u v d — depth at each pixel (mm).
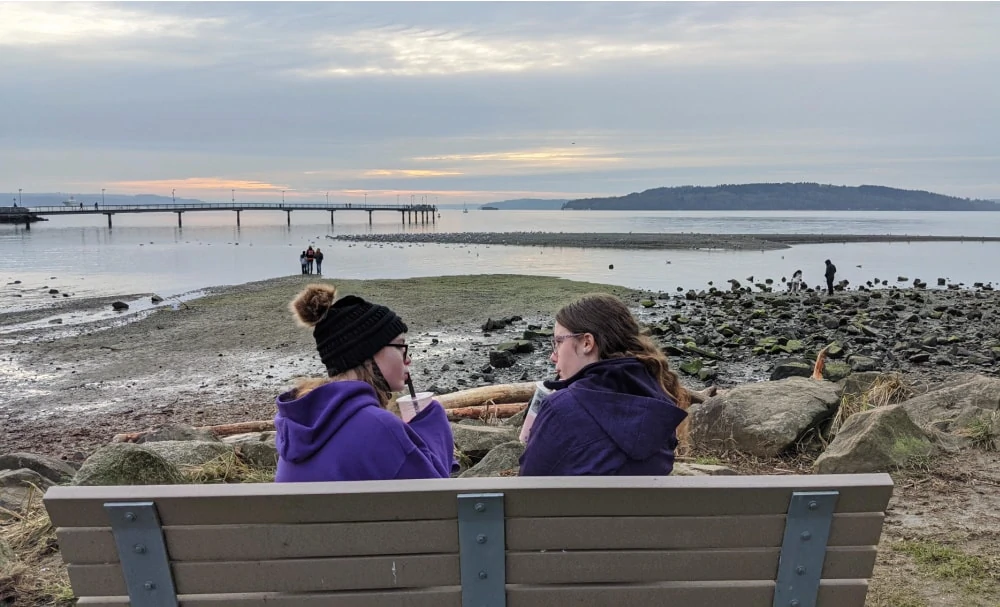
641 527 2166
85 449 11602
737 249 73938
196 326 24531
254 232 123688
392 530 2135
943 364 17297
